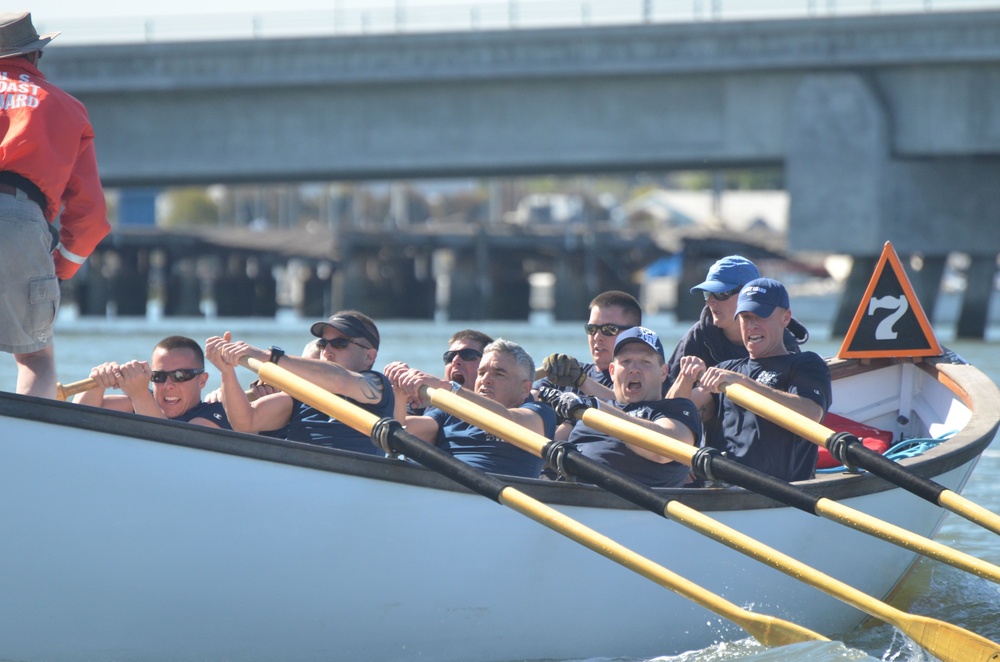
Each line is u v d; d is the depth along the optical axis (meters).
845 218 90.75
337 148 97.00
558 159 94.69
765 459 20.14
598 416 18.36
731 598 19.38
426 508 16.80
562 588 17.89
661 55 91.25
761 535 19.19
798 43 89.44
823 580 16.69
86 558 15.34
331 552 16.38
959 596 24.22
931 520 22.92
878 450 24.69
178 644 16.05
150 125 98.25
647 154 93.62
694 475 20.38
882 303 27.28
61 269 18.25
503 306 144.25
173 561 15.69
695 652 19.11
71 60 96.38
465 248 136.88
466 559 17.19
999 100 88.00
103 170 98.75
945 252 95.94
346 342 19.30
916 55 87.38
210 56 95.62
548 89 94.00
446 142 95.94
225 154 98.06
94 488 15.17
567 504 17.42
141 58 96.00
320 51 94.62
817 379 20.27
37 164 16.75
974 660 16.55
